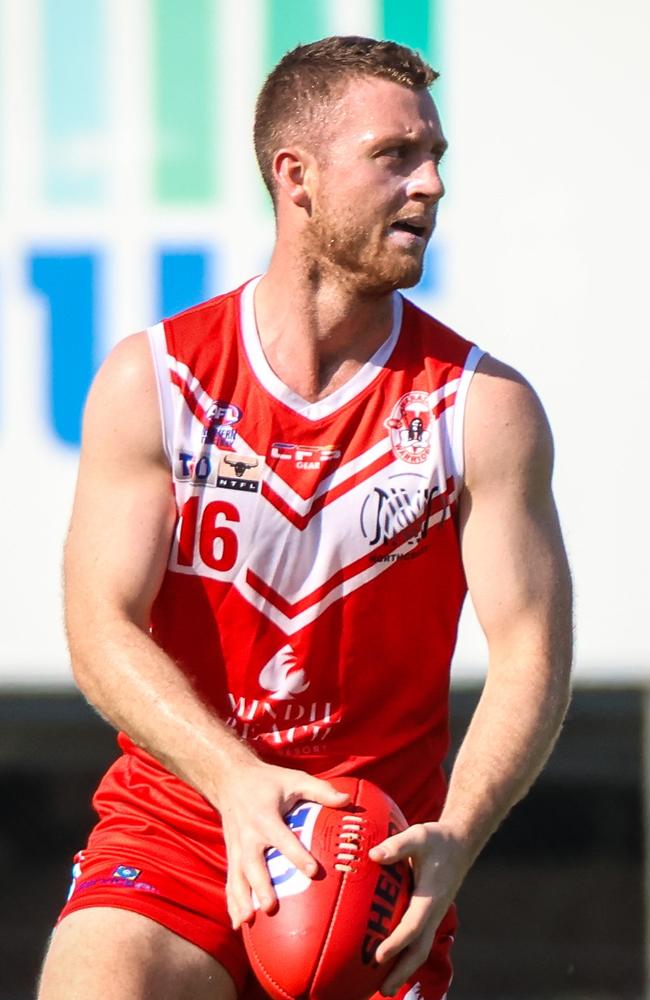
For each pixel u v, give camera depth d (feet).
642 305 69.92
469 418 39.55
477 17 70.49
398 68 39.01
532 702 37.86
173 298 71.46
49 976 37.11
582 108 70.23
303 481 39.22
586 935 133.18
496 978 121.19
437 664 40.45
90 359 71.72
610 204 70.08
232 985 38.75
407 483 39.37
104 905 38.11
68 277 71.77
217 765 35.81
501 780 36.99
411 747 40.65
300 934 34.88
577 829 146.51
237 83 71.15
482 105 70.59
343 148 38.58
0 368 71.97
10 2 71.87
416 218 38.68
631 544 70.28
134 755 41.19
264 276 40.93
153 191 71.51
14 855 146.51
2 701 122.72
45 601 72.49
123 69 71.56
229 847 35.27
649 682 70.54
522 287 70.49
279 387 39.58
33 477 72.13
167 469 39.50
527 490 39.52
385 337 40.22
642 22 69.87
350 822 35.83
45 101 71.77
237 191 71.26
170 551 39.63
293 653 39.47
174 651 40.22
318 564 39.27
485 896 139.23
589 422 70.28
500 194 70.54
